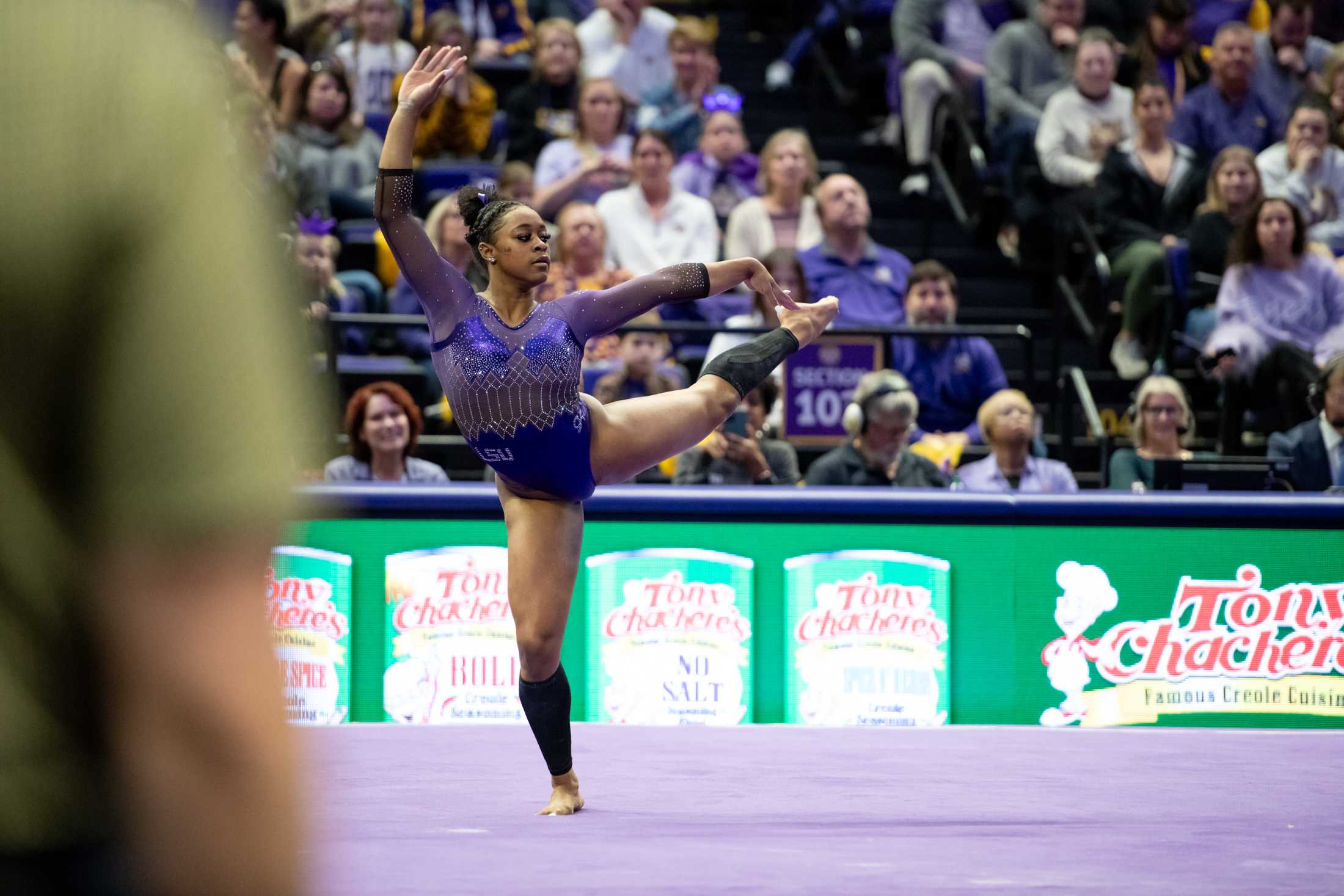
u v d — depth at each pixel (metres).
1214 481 21.23
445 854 9.13
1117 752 15.28
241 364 1.68
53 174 1.66
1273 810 11.40
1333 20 38.09
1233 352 24.86
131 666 1.72
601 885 8.02
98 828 1.78
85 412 1.68
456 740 15.98
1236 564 18.19
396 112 11.55
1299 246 25.16
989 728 17.58
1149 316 27.09
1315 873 8.55
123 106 1.69
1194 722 18.09
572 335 11.64
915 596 18.11
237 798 1.76
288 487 1.71
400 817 10.91
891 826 10.47
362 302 25.30
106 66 1.70
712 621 17.95
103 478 1.68
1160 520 18.14
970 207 31.70
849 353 21.95
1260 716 18.11
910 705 18.03
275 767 1.77
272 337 1.72
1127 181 28.95
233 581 1.73
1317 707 18.11
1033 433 22.03
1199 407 27.50
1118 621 18.16
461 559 17.78
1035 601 18.14
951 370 23.92
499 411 11.36
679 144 31.42
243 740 1.75
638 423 11.95
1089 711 18.11
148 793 1.75
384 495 17.62
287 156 25.47
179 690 1.73
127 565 1.70
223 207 1.73
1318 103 29.17
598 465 11.76
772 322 22.84
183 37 1.78
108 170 1.68
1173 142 31.11
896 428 20.03
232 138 1.92
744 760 14.54
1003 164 31.70
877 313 26.06
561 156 28.88
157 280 1.68
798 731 17.09
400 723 17.61
